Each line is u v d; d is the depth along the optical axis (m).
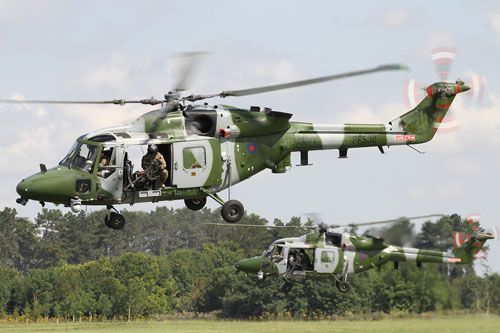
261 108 61.28
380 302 94.12
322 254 98.12
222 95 58.06
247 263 100.31
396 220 92.31
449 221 93.12
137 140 56.19
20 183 55.00
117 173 55.69
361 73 51.44
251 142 60.72
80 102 54.75
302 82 54.03
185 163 57.34
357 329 92.31
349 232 99.75
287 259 99.19
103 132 56.34
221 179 59.06
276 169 63.25
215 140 58.75
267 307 195.12
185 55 57.31
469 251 90.56
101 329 185.75
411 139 71.44
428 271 87.62
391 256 95.12
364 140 67.94
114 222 58.25
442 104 72.81
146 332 169.00
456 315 82.81
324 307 182.88
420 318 84.12
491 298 81.94
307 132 64.38
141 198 56.69
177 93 58.81
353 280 137.25
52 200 55.41
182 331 159.00
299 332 123.88
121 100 56.84
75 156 56.06
